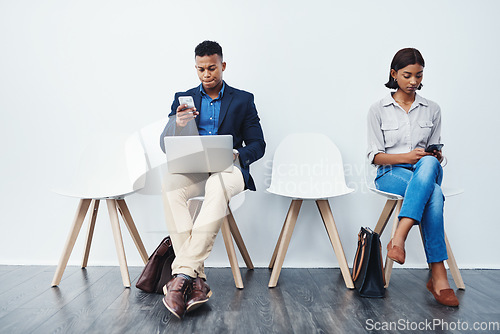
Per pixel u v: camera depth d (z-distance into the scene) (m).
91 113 2.29
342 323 1.38
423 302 1.62
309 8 2.29
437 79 2.27
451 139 2.27
